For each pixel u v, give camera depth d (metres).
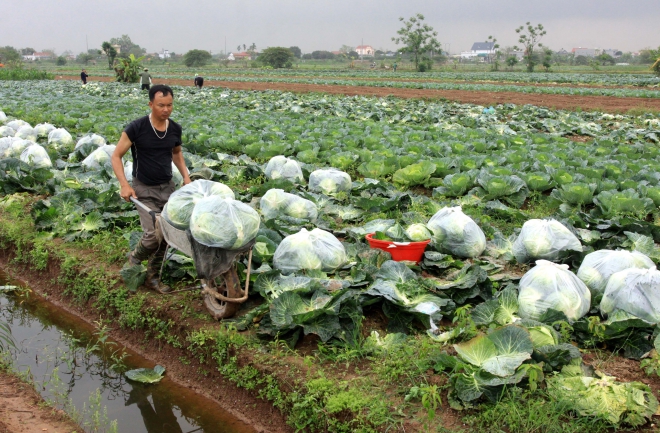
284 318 4.99
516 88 41.50
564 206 8.99
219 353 5.21
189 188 5.55
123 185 5.92
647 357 4.68
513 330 4.38
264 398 4.80
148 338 6.05
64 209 8.39
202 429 4.89
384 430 3.99
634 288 5.01
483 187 9.71
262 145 13.70
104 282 6.71
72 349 6.21
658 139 17.69
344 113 23.95
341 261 6.08
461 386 4.15
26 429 4.38
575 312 5.10
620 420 3.98
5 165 10.53
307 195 8.66
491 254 6.84
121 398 5.37
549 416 3.97
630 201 8.41
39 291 7.54
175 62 156.75
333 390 4.39
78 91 38.44
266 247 6.31
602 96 35.69
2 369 5.34
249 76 68.62
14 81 52.91
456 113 25.38
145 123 5.98
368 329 5.30
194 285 6.36
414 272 5.95
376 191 9.59
